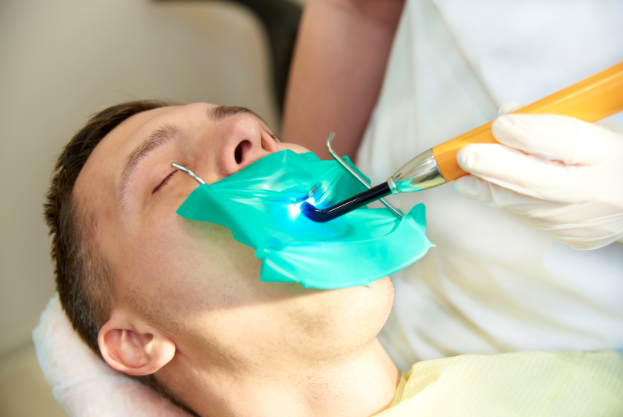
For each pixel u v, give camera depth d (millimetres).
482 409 916
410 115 1113
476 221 1001
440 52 1046
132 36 1885
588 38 852
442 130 1031
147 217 790
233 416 902
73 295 958
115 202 831
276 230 647
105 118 1062
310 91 1438
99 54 1822
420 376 994
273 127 2053
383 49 1352
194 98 2002
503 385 962
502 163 672
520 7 903
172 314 785
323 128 1469
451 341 1109
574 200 729
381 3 1271
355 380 878
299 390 871
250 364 819
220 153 768
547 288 985
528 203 763
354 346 799
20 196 1652
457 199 1019
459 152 663
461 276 1062
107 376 1083
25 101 1683
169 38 1950
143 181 814
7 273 1655
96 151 937
